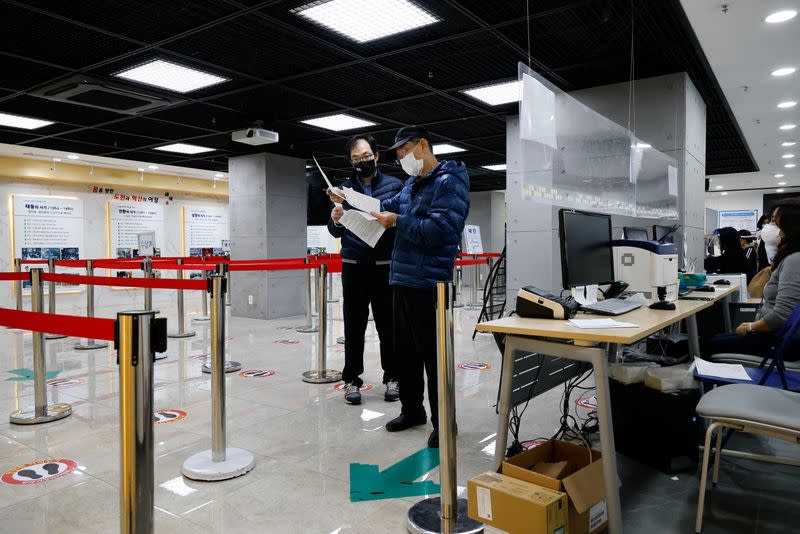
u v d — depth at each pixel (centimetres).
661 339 315
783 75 503
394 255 265
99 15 356
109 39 394
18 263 633
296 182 845
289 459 256
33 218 967
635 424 257
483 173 1115
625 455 263
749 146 841
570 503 165
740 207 1449
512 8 357
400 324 272
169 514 202
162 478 235
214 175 1152
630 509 209
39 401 318
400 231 246
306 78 486
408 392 294
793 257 262
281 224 819
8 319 183
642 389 254
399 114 620
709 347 302
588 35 404
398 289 263
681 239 466
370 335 625
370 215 254
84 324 160
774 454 267
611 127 480
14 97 528
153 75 474
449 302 177
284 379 420
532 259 563
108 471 245
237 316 825
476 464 248
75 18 360
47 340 594
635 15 372
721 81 524
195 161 912
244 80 490
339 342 591
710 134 758
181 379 420
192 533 188
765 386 203
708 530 193
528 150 490
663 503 214
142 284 330
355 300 340
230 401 357
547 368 246
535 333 178
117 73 466
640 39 413
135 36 389
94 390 390
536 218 562
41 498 217
